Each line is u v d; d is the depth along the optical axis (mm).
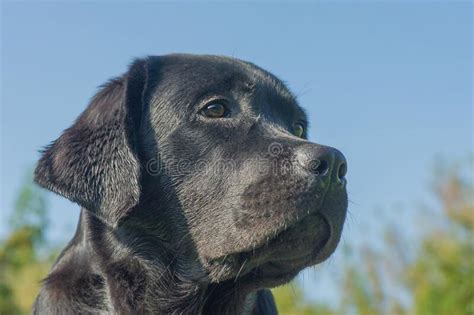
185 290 936
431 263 2488
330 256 908
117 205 905
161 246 938
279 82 998
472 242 2477
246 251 902
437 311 2373
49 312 950
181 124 941
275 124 956
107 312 935
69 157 926
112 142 923
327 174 878
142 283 937
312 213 881
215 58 981
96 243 941
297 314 2553
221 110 950
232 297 953
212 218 918
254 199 894
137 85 962
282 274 926
